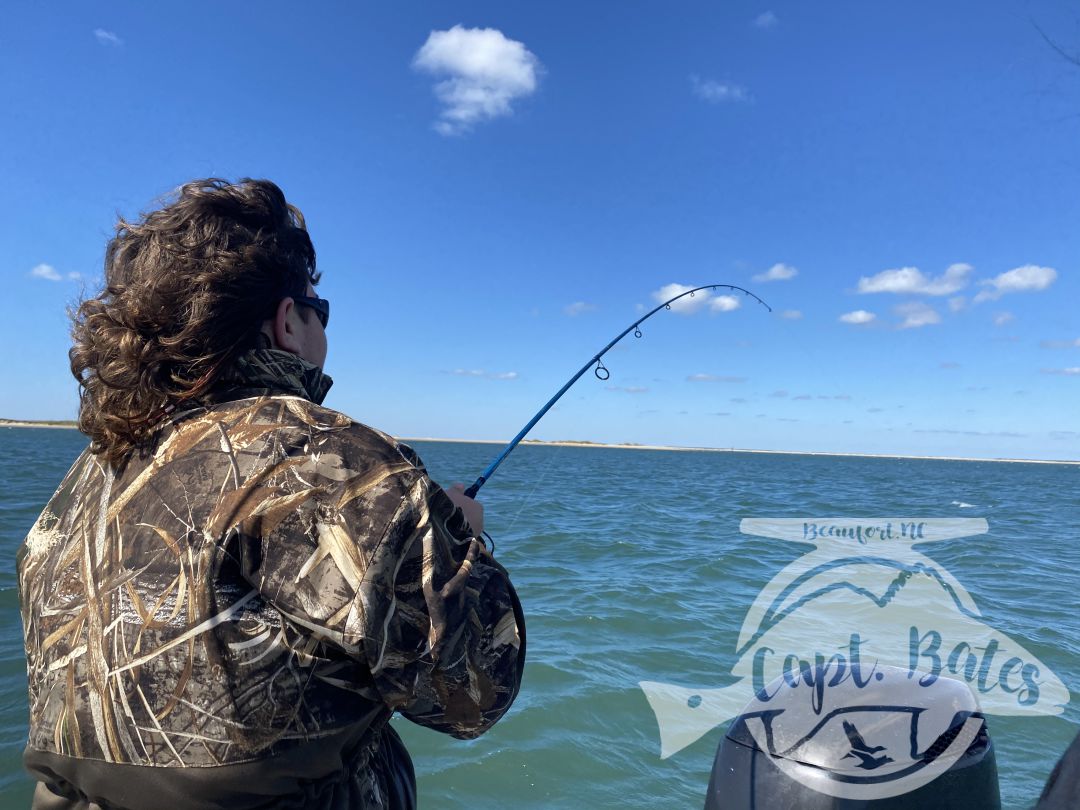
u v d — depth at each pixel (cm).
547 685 455
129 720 92
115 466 105
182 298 101
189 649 91
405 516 95
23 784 329
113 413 101
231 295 104
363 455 98
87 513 104
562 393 260
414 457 105
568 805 331
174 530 94
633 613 620
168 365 102
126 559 96
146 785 91
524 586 732
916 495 1980
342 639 89
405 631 93
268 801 93
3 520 1044
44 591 103
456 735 109
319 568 91
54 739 97
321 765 97
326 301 123
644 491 2098
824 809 121
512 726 402
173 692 91
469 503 128
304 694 94
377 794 114
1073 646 461
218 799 91
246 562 92
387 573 92
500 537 1095
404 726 405
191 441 100
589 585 730
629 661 497
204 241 105
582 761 366
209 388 104
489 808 329
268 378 108
